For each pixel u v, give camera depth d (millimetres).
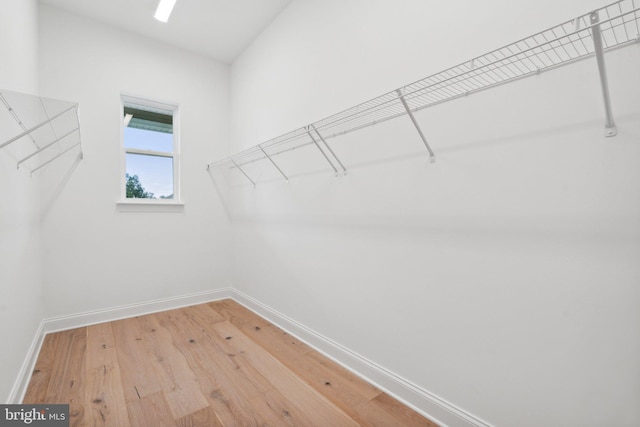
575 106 992
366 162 1746
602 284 943
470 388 1282
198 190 3211
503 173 1169
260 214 2844
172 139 3182
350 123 1849
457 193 1315
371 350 1730
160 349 2107
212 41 3006
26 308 1774
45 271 2381
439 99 1382
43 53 2387
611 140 923
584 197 975
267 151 2717
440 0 1372
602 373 947
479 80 1237
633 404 892
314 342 2145
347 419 1414
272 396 1585
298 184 2326
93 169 2617
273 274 2650
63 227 2473
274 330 2471
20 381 1525
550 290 1054
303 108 2273
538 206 1077
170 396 1573
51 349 2092
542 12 1061
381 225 1660
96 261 2627
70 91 2510
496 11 1182
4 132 1304
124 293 2770
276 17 2623
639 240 878
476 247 1254
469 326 1282
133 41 2844
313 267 2174
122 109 2812
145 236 2887
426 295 1444
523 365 1124
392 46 1592
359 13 1793
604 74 863
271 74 2676
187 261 3135
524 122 1110
